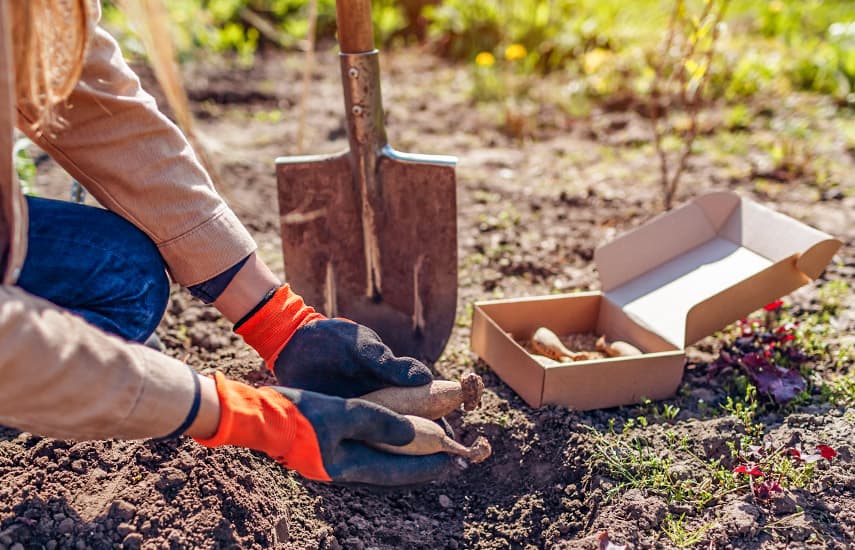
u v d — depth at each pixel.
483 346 2.30
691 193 3.53
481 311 2.29
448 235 2.23
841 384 2.19
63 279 1.47
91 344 1.17
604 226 3.28
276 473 1.85
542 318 2.40
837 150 3.94
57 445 1.72
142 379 1.21
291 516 1.76
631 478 1.85
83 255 1.48
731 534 1.71
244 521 1.63
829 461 1.88
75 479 1.65
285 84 5.20
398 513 1.91
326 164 2.24
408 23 6.21
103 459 1.69
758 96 4.68
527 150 4.11
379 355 1.65
